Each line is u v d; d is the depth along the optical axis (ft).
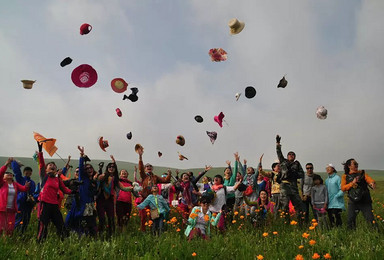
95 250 18.71
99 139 29.43
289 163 32.40
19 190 27.25
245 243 20.03
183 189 36.06
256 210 30.50
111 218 28.25
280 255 17.02
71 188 26.58
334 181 29.71
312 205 30.78
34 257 16.89
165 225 29.35
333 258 16.81
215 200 30.76
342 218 33.45
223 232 25.67
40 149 26.04
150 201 27.86
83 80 28.45
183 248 18.43
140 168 33.17
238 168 40.75
